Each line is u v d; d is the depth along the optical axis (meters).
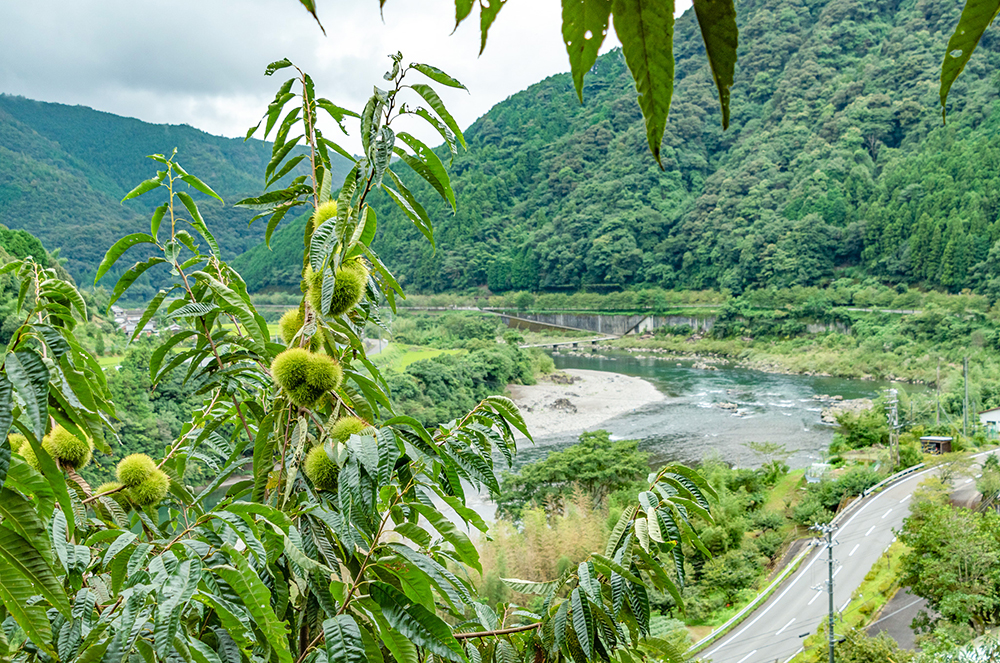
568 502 19.41
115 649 1.35
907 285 68.75
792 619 16.83
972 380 41.62
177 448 2.58
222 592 1.48
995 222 65.06
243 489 2.40
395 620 1.66
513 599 14.89
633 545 2.12
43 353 1.54
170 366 2.41
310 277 2.01
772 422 35.25
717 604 18.06
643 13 0.43
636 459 22.00
